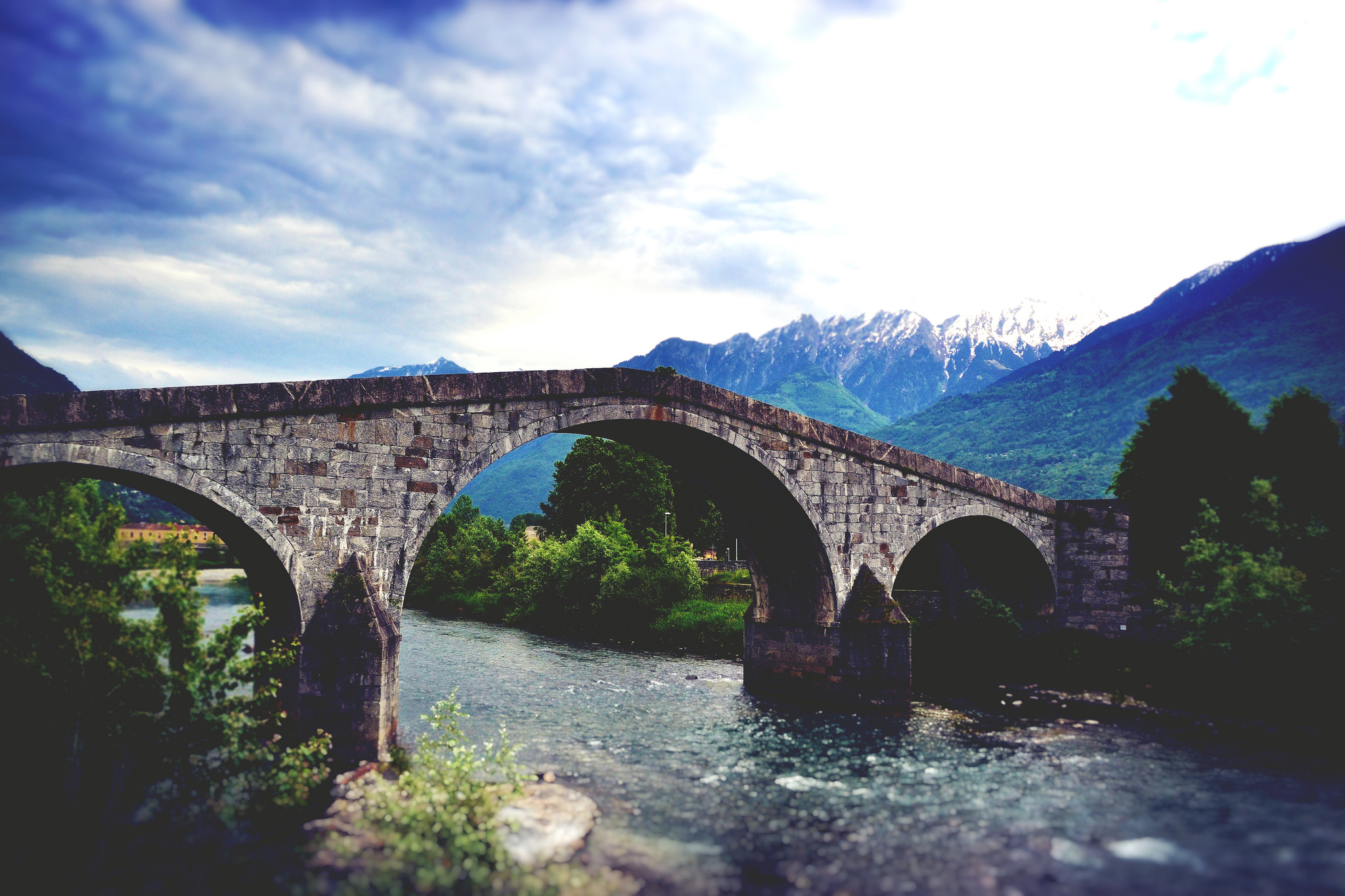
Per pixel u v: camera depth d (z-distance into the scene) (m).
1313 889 13.41
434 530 71.94
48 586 13.38
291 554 18.55
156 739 14.38
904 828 16.61
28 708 14.12
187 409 17.16
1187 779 19.95
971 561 39.19
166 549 13.99
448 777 15.30
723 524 74.69
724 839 15.94
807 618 29.78
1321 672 26.58
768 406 26.72
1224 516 34.19
